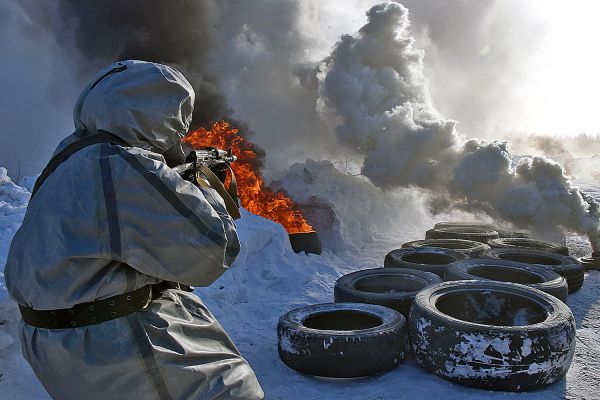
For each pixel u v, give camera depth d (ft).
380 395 12.00
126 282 5.31
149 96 5.69
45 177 5.49
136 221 5.14
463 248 24.22
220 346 6.25
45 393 11.33
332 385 12.77
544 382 12.08
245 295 20.33
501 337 11.91
